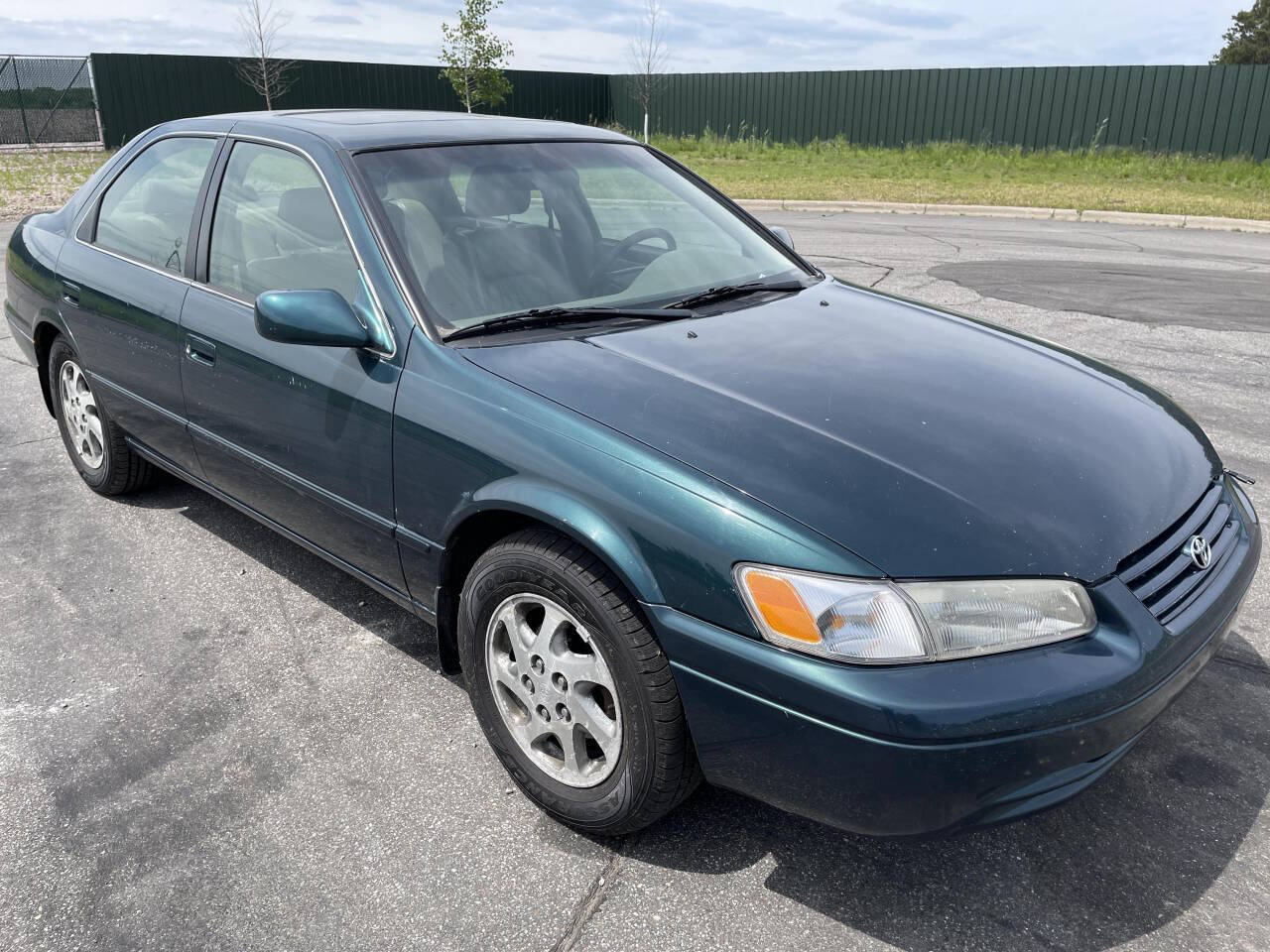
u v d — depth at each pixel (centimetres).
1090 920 218
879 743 186
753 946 211
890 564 193
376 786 262
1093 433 241
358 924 217
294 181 307
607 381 241
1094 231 1262
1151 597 211
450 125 338
